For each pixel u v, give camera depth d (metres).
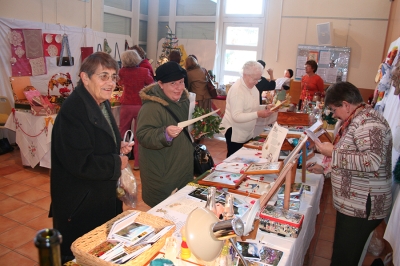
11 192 3.45
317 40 6.37
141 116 1.90
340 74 6.23
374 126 1.62
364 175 1.70
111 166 1.53
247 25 6.92
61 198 1.55
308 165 2.27
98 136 1.51
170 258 1.16
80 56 5.55
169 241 1.20
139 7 6.93
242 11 6.93
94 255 1.14
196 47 7.16
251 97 2.91
